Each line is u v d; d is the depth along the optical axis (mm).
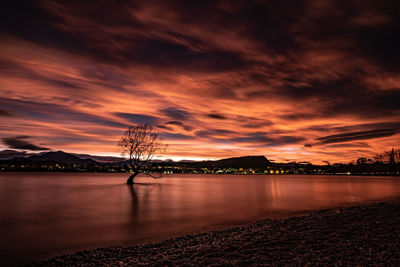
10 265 9492
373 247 9797
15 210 22719
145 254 9852
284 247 10031
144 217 19469
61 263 9016
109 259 9305
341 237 11367
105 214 20641
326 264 8148
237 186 65812
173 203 28016
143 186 57875
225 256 9172
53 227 15969
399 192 45219
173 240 11953
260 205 26844
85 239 13078
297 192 45812
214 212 21953
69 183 69375
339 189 53938
